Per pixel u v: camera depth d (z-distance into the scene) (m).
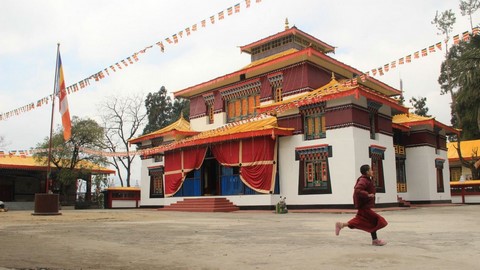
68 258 7.50
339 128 25.42
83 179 43.44
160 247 8.88
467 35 14.86
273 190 27.41
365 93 24.72
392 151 28.77
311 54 27.64
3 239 10.57
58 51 22.95
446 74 58.19
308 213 24.16
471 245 8.67
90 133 39.06
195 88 35.84
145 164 38.91
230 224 15.46
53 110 23.12
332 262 6.73
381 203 26.42
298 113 27.61
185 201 31.14
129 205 40.25
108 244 9.45
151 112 61.75
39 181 45.97
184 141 31.58
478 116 32.72
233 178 29.69
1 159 41.81
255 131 27.20
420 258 7.00
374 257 7.11
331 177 25.44
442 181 35.59
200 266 6.62
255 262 6.91
